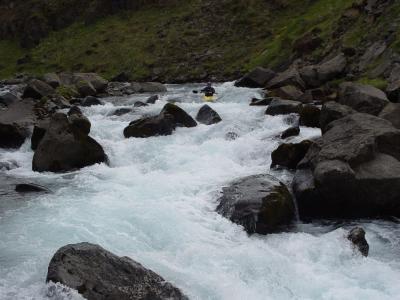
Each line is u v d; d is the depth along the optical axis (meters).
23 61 79.50
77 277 10.42
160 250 13.29
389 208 16.22
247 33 63.41
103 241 13.56
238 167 20.44
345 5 51.59
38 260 12.36
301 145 19.36
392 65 30.72
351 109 21.23
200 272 12.20
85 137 22.12
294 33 53.06
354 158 16.20
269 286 11.95
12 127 25.53
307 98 31.66
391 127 17.77
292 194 17.17
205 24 68.50
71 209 16.09
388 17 36.78
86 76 48.31
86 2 86.19
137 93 45.97
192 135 24.94
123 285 10.59
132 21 77.75
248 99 35.53
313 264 13.05
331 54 41.28
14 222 15.16
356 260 13.25
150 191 17.80
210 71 58.53
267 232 14.89
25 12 89.62
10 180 20.45
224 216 15.49
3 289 10.86
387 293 11.65
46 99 33.84
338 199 16.16
